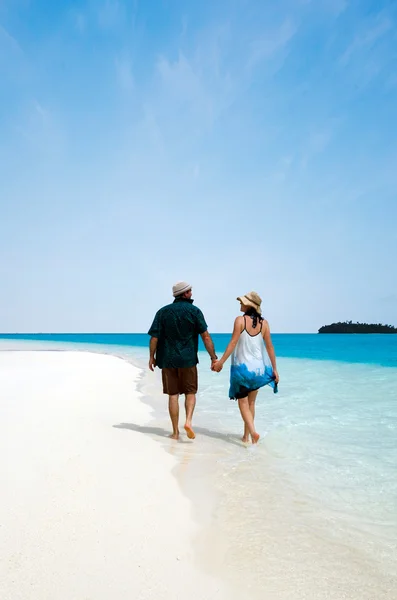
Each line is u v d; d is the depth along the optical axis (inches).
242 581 90.1
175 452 187.3
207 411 293.1
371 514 125.0
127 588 85.7
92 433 209.3
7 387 371.6
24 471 149.3
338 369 605.3
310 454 184.4
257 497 136.8
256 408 296.5
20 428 210.8
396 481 151.7
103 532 108.8
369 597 85.0
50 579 87.4
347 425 239.0
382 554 102.7
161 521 117.2
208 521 119.0
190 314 216.2
